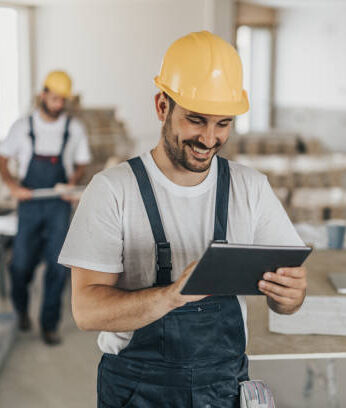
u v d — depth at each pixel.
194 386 1.32
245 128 7.84
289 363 3.02
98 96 7.79
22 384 2.99
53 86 3.31
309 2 6.84
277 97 7.78
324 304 1.80
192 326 1.31
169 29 7.35
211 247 1.06
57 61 7.82
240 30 7.57
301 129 7.45
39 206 3.35
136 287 1.33
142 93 7.63
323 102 7.14
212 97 1.24
